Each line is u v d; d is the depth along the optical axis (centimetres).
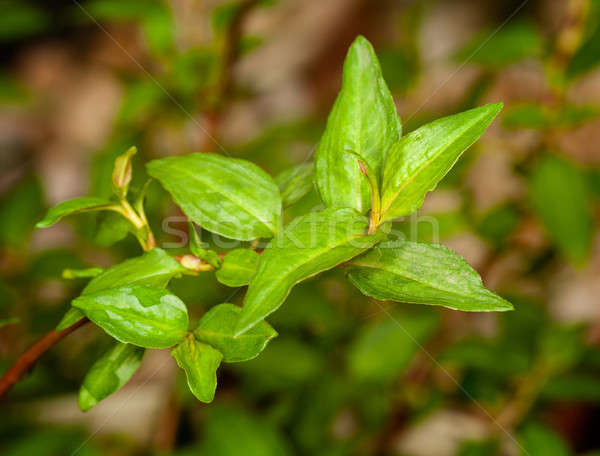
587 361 54
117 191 32
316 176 32
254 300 29
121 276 31
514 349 54
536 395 52
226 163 33
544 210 48
